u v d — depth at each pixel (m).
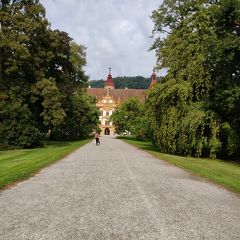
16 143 40.62
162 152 36.09
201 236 7.95
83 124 75.00
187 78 33.25
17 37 41.44
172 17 44.22
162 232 8.14
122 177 16.53
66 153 31.06
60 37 49.03
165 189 13.66
